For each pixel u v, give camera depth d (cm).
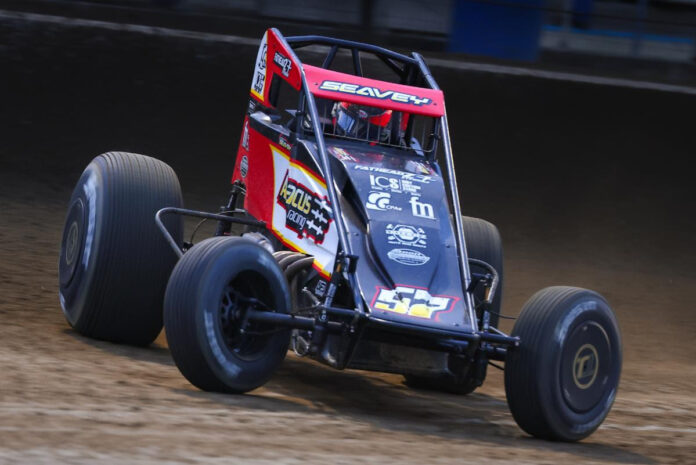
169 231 1509
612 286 2861
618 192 3628
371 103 1525
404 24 4981
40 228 2445
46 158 2969
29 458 881
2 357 1304
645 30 5631
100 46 3803
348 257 1302
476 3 5038
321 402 1379
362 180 1413
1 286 1867
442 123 1557
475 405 1609
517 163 3675
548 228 3244
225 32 4378
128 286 1482
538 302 1336
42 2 4241
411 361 1334
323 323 1262
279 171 1544
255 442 1041
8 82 3375
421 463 1048
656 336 2472
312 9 4838
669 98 4588
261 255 1277
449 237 1402
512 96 4234
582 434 1338
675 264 3158
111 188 1498
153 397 1191
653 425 1558
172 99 3541
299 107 1523
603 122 4197
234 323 1283
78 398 1134
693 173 3906
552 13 5516
